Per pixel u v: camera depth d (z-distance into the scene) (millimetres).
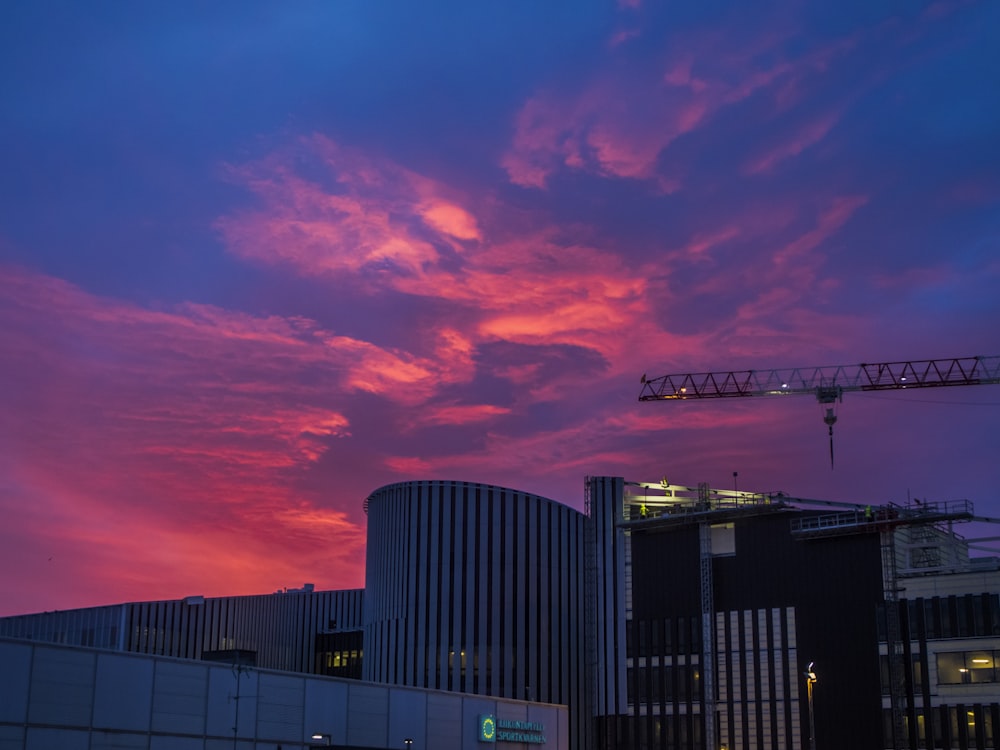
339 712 106125
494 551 191375
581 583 196750
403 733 112312
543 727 131250
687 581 167625
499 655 186625
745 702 158500
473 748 120125
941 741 144000
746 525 165375
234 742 95875
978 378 197625
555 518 196625
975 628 145250
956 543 168000
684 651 165000
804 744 153000
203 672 94750
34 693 82000
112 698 87188
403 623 190625
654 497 184250
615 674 174875
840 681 153125
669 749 162500
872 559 155125
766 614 160500
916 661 148250
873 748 148750
